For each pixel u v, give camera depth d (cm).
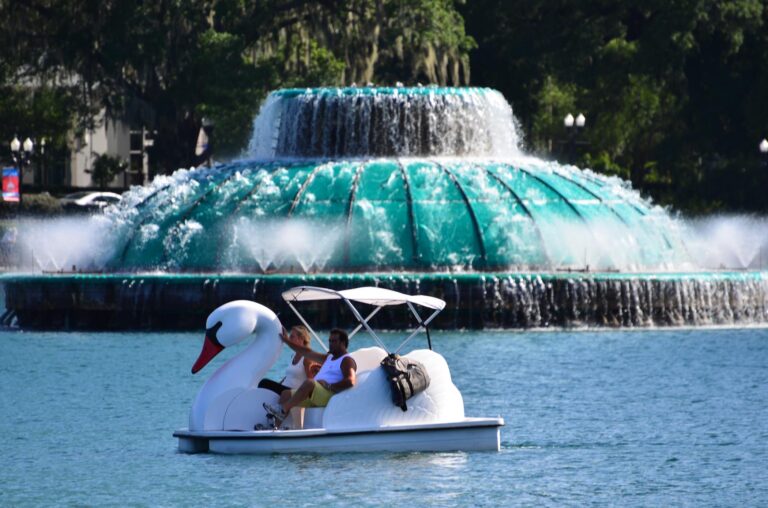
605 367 6538
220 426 4584
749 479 4241
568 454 4566
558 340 7556
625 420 5162
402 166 9194
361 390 4525
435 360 4606
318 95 9575
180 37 15875
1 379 6203
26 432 4966
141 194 9612
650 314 8219
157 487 4116
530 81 18050
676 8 16438
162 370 6456
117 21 15688
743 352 7081
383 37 15750
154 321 8125
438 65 15888
